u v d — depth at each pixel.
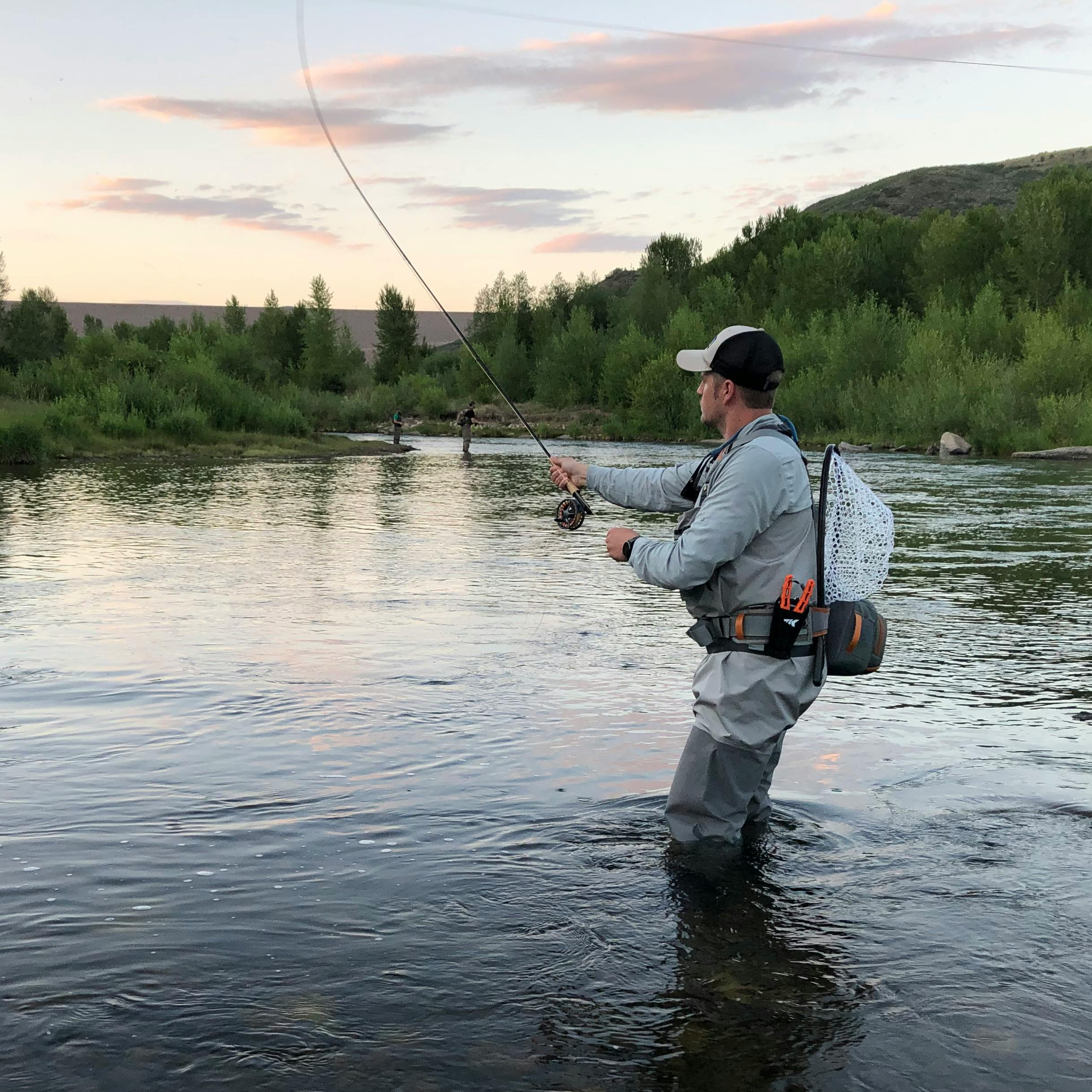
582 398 66.56
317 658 5.78
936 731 4.52
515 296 96.94
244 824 3.28
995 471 26.44
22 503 15.23
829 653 3.14
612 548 3.26
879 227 81.12
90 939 2.48
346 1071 1.97
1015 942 2.56
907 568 9.98
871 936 2.58
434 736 4.31
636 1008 2.23
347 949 2.46
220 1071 1.96
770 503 3.06
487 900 2.76
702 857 3.08
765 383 3.24
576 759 4.02
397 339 104.44
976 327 47.91
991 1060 2.05
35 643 6.04
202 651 5.89
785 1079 1.98
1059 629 6.97
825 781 3.82
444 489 19.56
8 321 98.62
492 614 7.31
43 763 3.86
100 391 32.47
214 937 2.51
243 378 55.28
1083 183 63.00
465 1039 2.10
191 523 12.98
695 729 3.22
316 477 22.28
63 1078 1.93
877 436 41.03
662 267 93.62
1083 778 3.87
